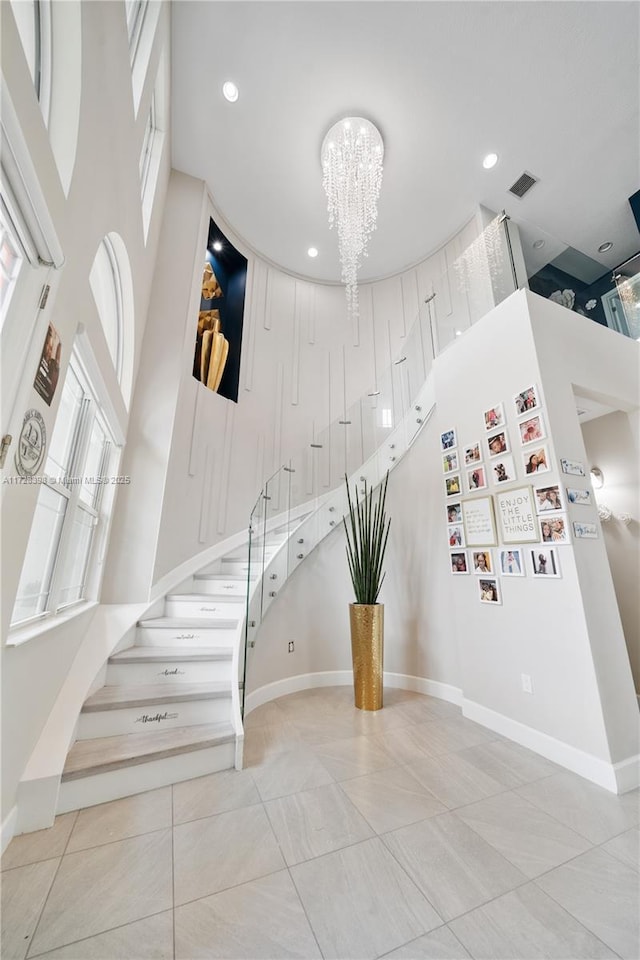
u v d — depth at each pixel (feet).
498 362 10.10
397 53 11.58
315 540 13.84
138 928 4.09
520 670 8.71
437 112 13.01
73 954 3.81
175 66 12.10
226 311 17.43
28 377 4.59
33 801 5.62
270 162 14.84
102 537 10.41
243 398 16.47
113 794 6.36
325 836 5.57
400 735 8.95
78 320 6.17
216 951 3.88
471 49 11.37
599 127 13.16
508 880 4.79
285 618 12.74
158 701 7.77
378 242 18.11
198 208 15.01
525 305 9.45
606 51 11.21
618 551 12.14
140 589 11.07
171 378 12.84
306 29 11.13
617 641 7.79
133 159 8.79
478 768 7.48
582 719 7.39
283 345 18.48
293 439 17.47
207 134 13.92
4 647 4.83
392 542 13.67
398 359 15.43
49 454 6.83
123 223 8.47
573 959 3.82
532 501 8.81
